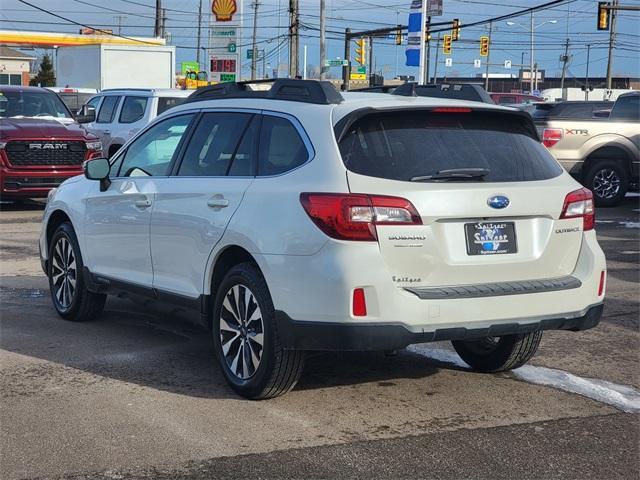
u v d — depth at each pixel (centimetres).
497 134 550
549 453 475
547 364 650
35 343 685
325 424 511
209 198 573
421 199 491
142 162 675
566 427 515
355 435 495
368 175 495
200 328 741
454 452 473
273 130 556
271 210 517
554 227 535
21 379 590
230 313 556
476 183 511
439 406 548
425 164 508
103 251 697
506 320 510
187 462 453
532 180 537
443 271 498
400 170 502
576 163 1694
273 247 508
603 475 447
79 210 726
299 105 548
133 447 471
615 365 648
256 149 561
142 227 642
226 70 3369
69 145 1483
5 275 963
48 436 486
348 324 479
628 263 1102
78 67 3412
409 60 2844
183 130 640
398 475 441
